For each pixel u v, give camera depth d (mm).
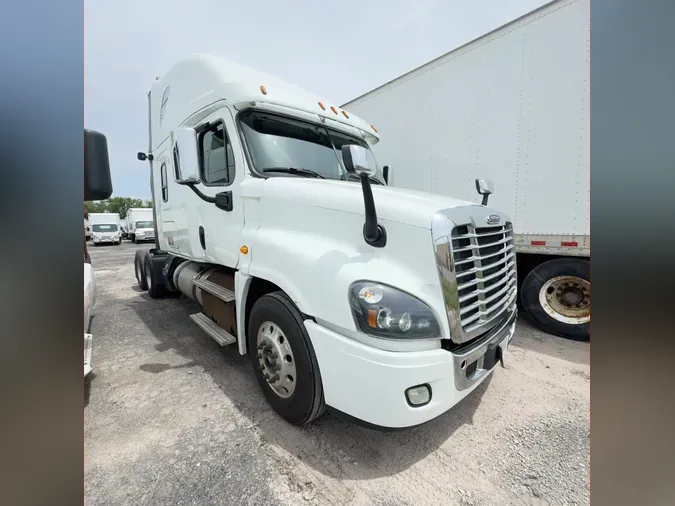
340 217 2010
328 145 3211
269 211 2414
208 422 2275
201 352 3494
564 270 3768
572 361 3250
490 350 2041
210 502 1640
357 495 1696
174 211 3975
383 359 1636
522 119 3695
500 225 2305
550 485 1772
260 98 2670
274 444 2055
